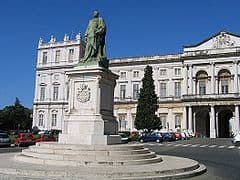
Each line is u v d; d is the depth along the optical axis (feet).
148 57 296.30
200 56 273.95
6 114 340.80
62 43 310.04
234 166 68.08
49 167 49.98
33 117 317.63
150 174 47.62
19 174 46.78
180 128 276.82
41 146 61.46
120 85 303.68
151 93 230.68
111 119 69.15
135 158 56.80
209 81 272.31
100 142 63.46
